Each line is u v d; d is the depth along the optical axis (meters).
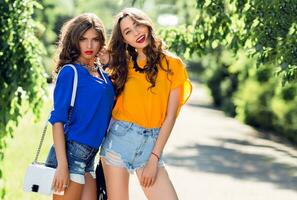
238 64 22.64
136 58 5.27
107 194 5.30
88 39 5.04
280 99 18.69
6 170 9.06
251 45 7.76
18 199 8.62
